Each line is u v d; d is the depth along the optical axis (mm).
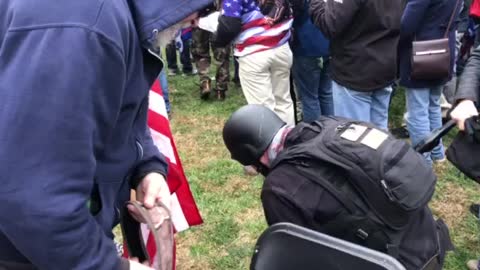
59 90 978
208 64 5660
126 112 1215
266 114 1938
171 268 1384
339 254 1521
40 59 976
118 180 1281
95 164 1084
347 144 1654
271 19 3781
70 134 996
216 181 3967
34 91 975
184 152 4500
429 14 3414
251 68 3879
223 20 3701
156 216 1414
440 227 1990
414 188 1597
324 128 1768
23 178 979
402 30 3436
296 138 1818
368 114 3303
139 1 1132
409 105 3670
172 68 6711
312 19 3252
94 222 1105
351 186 1638
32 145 980
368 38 3078
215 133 4883
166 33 1262
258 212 3551
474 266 2881
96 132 1065
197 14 1250
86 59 991
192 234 3328
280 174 1720
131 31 1113
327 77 4199
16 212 987
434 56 3414
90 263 1071
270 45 3812
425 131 3648
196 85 6312
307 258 1575
